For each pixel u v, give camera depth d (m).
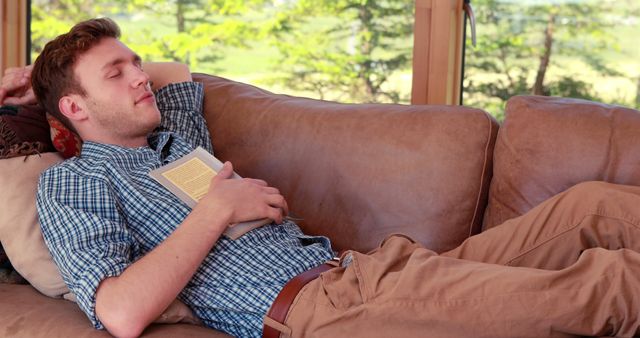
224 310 1.55
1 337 1.42
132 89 1.82
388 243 1.65
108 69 1.80
